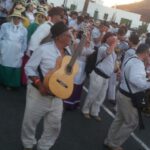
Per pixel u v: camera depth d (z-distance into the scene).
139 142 5.07
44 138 3.57
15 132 4.33
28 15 7.49
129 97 3.96
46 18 5.77
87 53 5.15
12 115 4.81
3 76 5.72
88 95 5.27
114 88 6.28
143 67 3.92
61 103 3.50
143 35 9.95
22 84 6.02
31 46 4.65
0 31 5.70
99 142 4.64
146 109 3.96
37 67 3.36
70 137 4.58
